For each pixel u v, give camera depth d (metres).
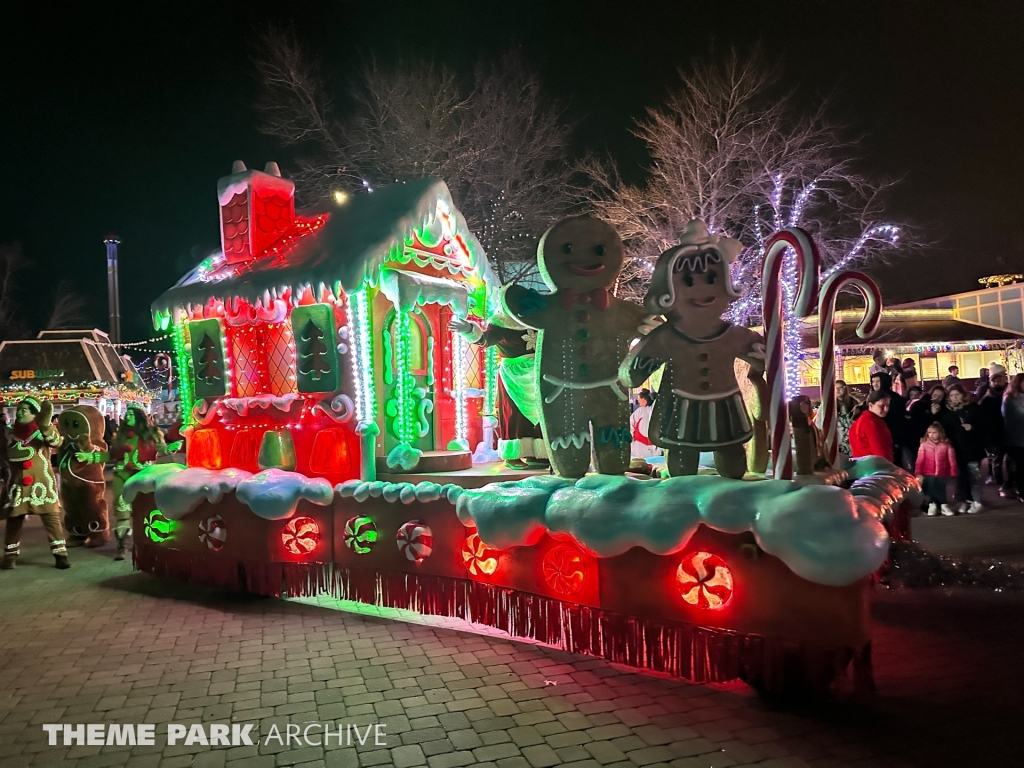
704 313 4.24
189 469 6.61
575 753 3.28
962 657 4.35
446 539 5.07
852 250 15.83
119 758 3.38
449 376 6.82
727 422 4.16
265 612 5.71
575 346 4.61
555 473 4.75
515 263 17.72
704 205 16.52
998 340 20.19
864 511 3.51
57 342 28.14
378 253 5.74
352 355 5.85
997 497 10.20
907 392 10.62
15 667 4.61
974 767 3.06
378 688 4.10
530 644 4.78
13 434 7.61
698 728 3.49
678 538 3.80
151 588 6.62
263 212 6.82
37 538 9.90
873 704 3.70
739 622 3.76
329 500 5.66
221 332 6.70
